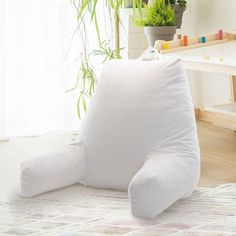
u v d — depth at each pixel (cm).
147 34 397
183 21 475
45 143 418
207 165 355
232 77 428
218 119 416
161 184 221
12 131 442
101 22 450
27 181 242
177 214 227
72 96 452
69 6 439
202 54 355
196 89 478
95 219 218
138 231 207
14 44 428
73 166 253
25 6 424
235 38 410
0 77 417
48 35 435
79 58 446
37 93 441
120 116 254
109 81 265
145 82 255
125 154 250
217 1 440
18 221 221
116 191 253
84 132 263
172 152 244
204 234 206
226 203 244
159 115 249
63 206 234
